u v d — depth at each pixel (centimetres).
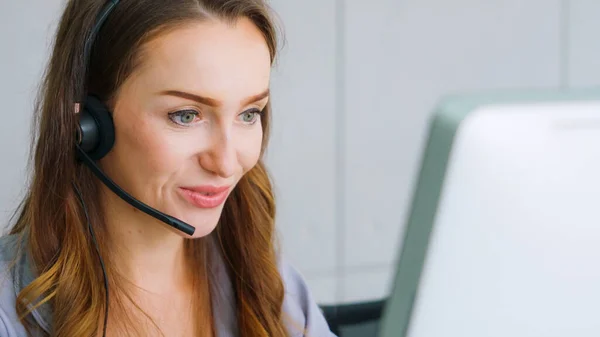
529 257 58
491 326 59
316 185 261
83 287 112
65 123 108
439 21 267
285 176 257
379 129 265
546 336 60
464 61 271
